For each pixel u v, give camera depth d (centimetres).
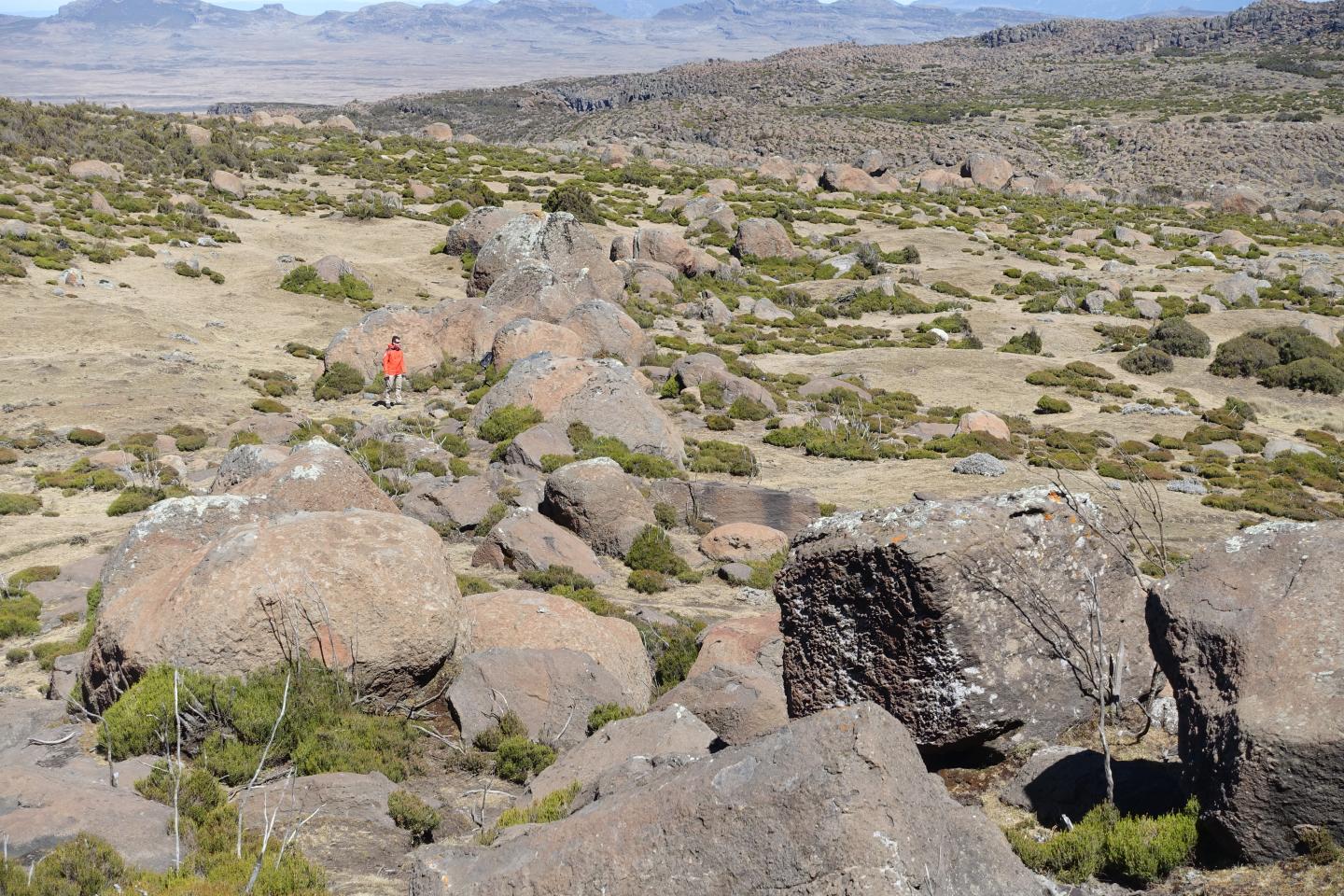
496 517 2275
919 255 7488
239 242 6084
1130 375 5091
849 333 5575
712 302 5625
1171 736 867
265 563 1116
